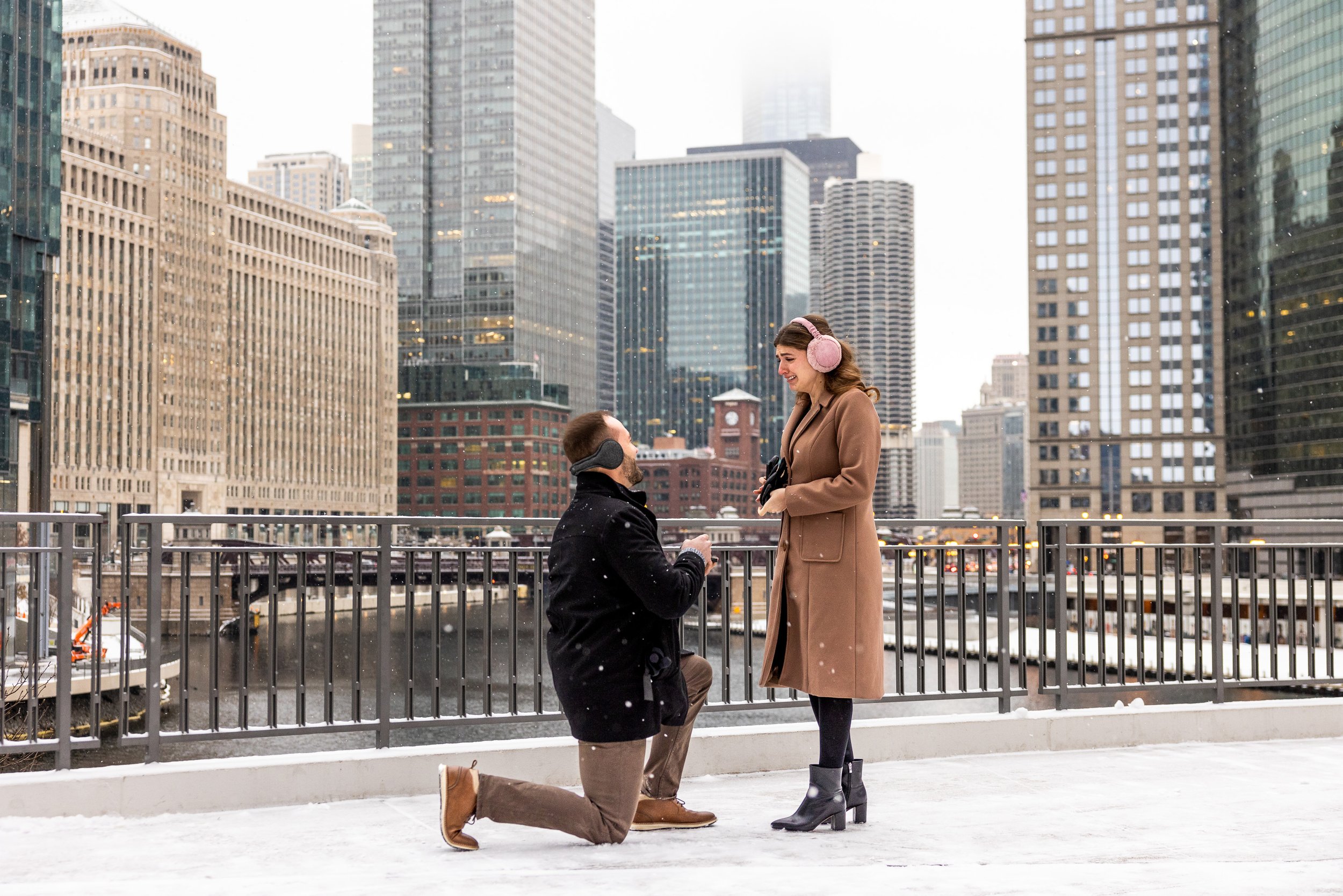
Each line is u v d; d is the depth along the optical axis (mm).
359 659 5965
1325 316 111750
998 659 7109
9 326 58812
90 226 135250
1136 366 135250
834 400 4676
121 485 139250
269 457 165375
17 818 5035
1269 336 120750
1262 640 24812
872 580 4617
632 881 3662
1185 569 30797
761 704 6473
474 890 3584
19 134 60250
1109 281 136375
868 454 4535
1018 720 6875
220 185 157250
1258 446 123250
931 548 6953
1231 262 129125
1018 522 7191
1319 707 7461
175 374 148250
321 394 177500
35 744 5324
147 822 5035
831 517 4617
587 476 4289
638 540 4109
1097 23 137375
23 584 5773
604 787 4281
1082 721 7004
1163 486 133625
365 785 5664
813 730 6500
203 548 5629
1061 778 5938
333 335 180500
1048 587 7289
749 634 6523
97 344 136125
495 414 199000
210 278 154750
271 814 5223
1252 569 7590
